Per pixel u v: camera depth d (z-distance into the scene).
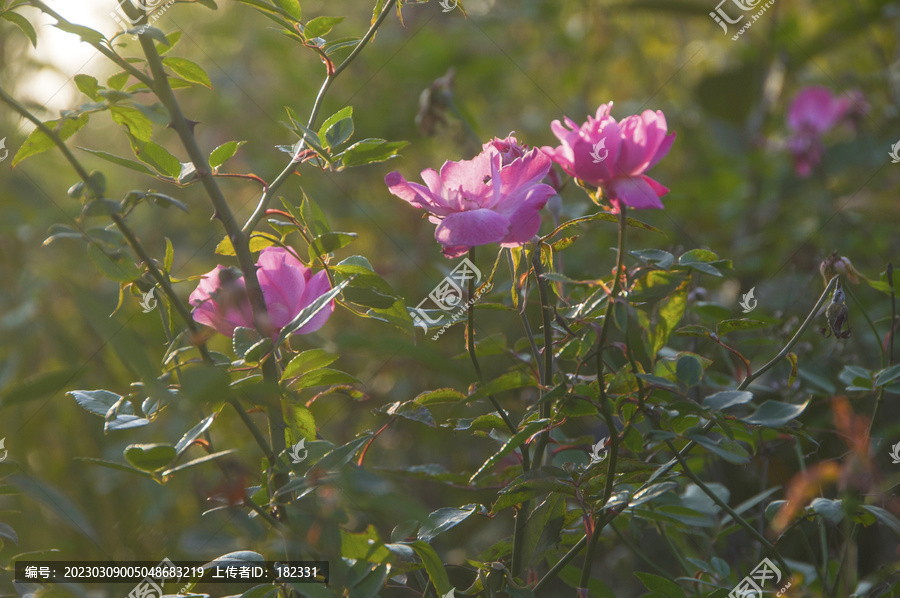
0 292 1.90
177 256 2.24
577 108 3.05
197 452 1.54
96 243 0.75
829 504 1.01
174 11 2.90
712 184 2.41
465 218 0.83
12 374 1.80
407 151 2.67
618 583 1.63
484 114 3.18
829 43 2.71
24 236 1.85
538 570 1.25
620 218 0.80
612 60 3.40
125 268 0.78
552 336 0.98
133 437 1.66
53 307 1.88
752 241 2.26
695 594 1.13
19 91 1.85
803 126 2.47
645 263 0.85
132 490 1.51
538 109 3.17
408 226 2.44
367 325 1.89
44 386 0.63
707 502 1.23
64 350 1.83
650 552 1.62
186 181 0.85
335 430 1.95
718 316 1.19
